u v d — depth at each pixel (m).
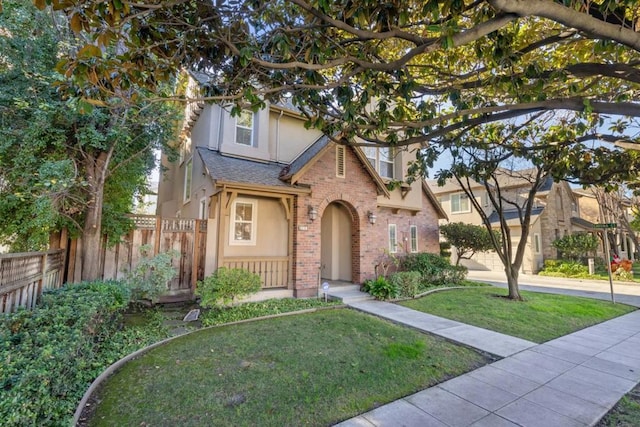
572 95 3.95
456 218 23.62
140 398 3.87
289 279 9.92
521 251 10.42
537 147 5.86
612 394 4.14
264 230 10.36
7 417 2.45
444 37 2.61
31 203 6.78
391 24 3.08
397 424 3.39
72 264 8.20
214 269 9.21
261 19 3.72
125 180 8.80
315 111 4.43
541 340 6.38
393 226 13.39
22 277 4.98
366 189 11.89
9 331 3.58
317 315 7.82
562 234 21.92
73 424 3.18
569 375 4.72
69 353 3.51
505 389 4.24
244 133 11.49
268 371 4.65
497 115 4.12
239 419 3.47
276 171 10.97
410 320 7.58
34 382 2.84
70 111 6.45
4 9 5.95
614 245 23.28
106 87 3.36
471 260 22.69
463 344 6.01
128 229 8.74
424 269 12.81
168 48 3.50
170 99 3.44
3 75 6.41
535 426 3.39
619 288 14.22
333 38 3.65
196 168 12.06
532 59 4.95
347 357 5.20
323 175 10.70
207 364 4.87
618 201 20.36
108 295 5.85
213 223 9.60
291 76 3.93
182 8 3.30
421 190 14.59
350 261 12.12
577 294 12.33
